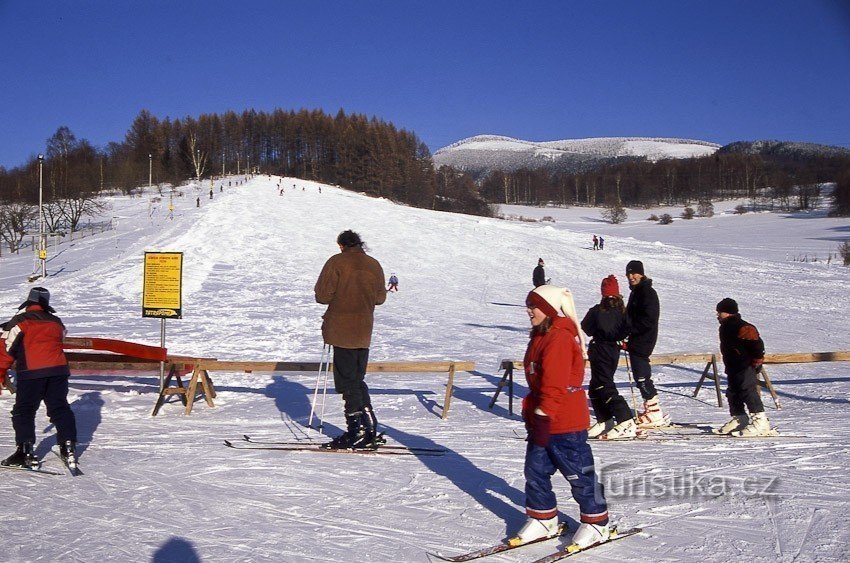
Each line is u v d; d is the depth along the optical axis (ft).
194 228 157.48
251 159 508.53
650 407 29.17
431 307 89.97
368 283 24.98
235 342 57.36
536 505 16.40
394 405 34.35
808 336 71.00
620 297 26.99
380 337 62.69
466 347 57.11
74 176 242.17
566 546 16.06
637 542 16.30
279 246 144.15
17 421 22.00
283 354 51.29
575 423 15.96
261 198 228.84
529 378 16.24
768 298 112.16
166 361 31.63
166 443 25.53
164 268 31.68
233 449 24.67
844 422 29.99
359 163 446.19
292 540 16.46
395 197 446.60
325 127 501.56
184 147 433.07
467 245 165.99
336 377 25.04
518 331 68.64
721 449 25.00
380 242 161.68
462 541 16.49
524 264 146.30
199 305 84.23
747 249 225.97
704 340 64.34
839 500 19.20
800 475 21.62
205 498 19.40
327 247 148.66
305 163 490.90
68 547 16.01
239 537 16.62
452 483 20.89
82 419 29.37
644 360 29.07
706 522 17.56
